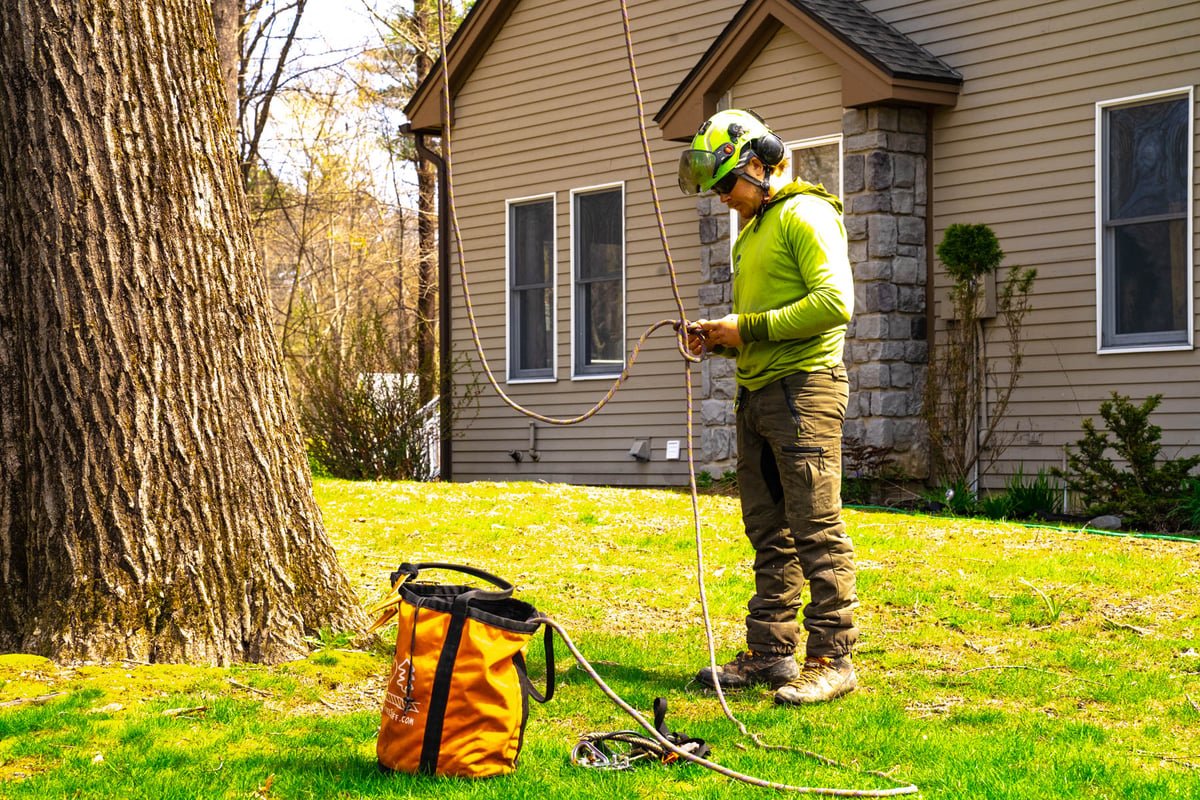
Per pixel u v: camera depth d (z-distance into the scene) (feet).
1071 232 32.04
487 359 45.73
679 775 11.75
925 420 33.68
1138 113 31.14
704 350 15.83
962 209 34.09
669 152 40.68
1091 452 28.60
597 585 22.56
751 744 12.92
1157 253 30.78
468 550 25.99
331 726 13.26
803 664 15.38
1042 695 15.10
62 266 14.93
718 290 37.47
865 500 33.06
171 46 15.64
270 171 95.55
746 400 15.40
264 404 16.33
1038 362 32.48
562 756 12.25
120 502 15.02
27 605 15.08
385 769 11.59
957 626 18.95
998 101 33.42
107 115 15.08
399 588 11.83
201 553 15.43
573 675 16.06
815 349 14.84
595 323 42.96
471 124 46.32
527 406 44.50
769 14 35.22
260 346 16.42
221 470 15.67
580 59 43.06
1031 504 30.17
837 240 14.78
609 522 28.99
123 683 14.14
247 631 15.67
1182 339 30.25
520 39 44.73
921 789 11.35
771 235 14.97
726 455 37.47
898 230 33.96
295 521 16.52
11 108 15.01
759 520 15.62
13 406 15.28
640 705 14.67
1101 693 15.05
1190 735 13.42
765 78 36.47
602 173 42.50
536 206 44.83
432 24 89.10
